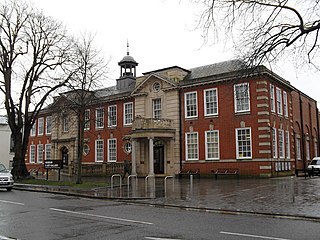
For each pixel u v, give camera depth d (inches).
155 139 1317.7
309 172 1223.5
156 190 791.7
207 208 508.1
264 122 1101.7
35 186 940.6
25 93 1233.4
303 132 1473.9
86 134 1616.6
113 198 655.1
